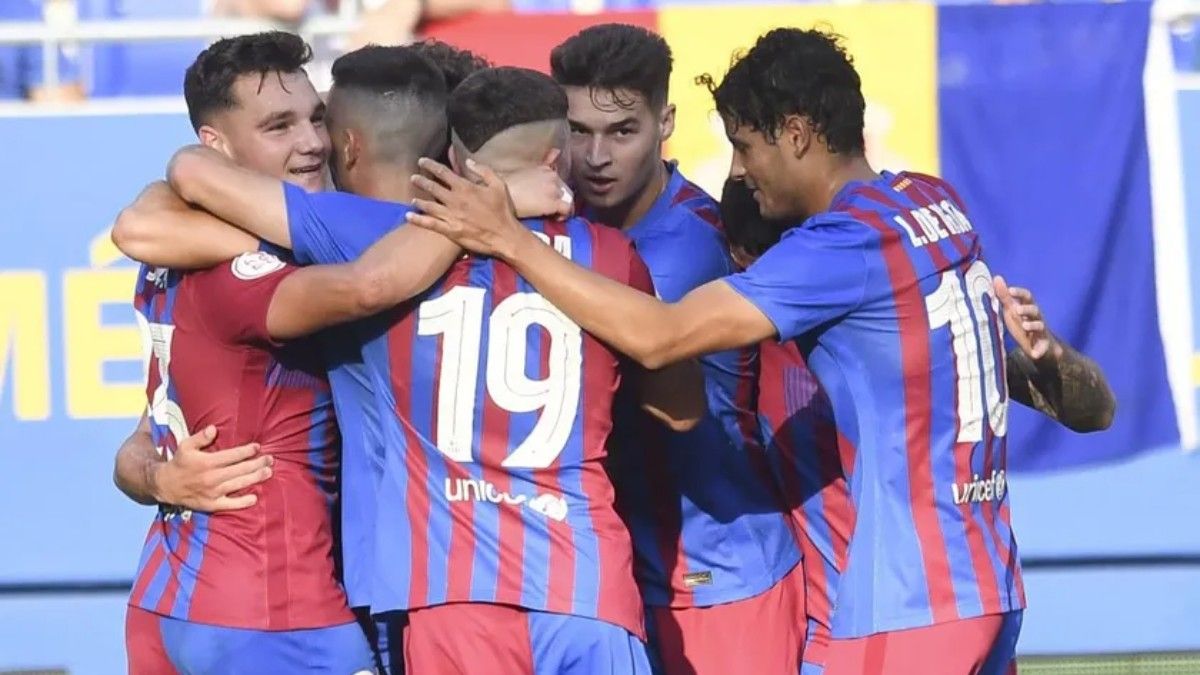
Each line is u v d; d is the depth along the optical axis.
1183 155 21.02
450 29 20.70
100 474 20.73
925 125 20.84
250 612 13.46
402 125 13.63
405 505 13.01
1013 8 20.88
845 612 13.51
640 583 16.08
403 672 14.43
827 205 14.05
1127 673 21.23
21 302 20.67
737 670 16.05
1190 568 21.17
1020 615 14.02
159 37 20.39
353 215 13.20
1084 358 15.39
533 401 12.88
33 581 20.69
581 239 13.32
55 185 20.67
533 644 12.83
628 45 14.94
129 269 20.70
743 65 13.96
